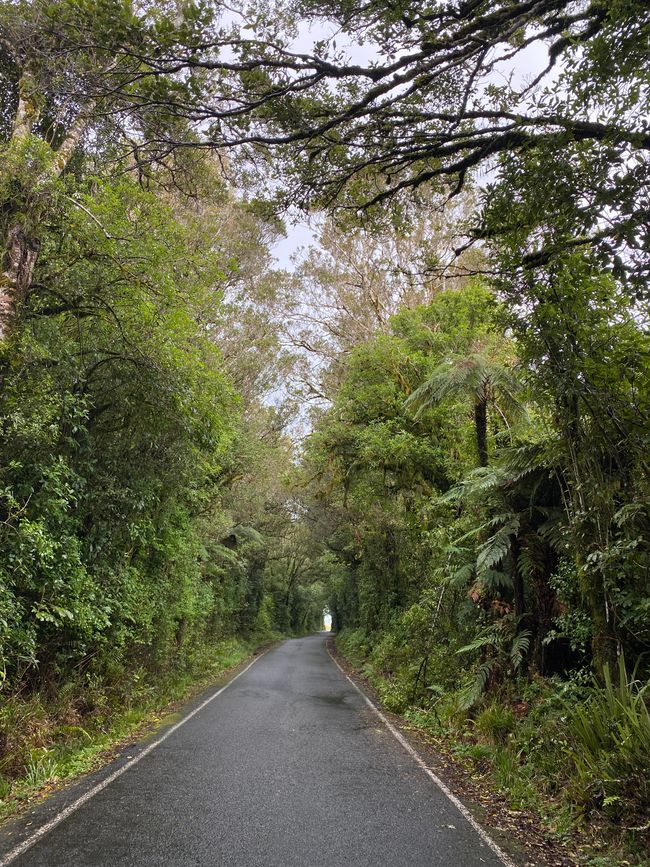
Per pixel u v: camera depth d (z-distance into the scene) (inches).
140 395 350.6
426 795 213.6
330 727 348.2
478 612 384.2
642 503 205.2
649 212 146.3
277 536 1371.8
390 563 798.5
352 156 225.6
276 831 172.9
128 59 185.2
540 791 209.5
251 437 773.3
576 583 264.4
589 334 215.6
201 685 586.9
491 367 365.4
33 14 225.1
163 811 191.0
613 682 221.6
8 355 257.9
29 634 251.9
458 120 198.4
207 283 341.4
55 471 270.7
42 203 257.1
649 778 168.2
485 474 335.6
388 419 571.8
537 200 167.3
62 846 161.8
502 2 173.0
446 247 593.9
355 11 172.1
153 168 350.9
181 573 558.6
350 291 765.3
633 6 136.9
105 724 329.1
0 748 237.9
